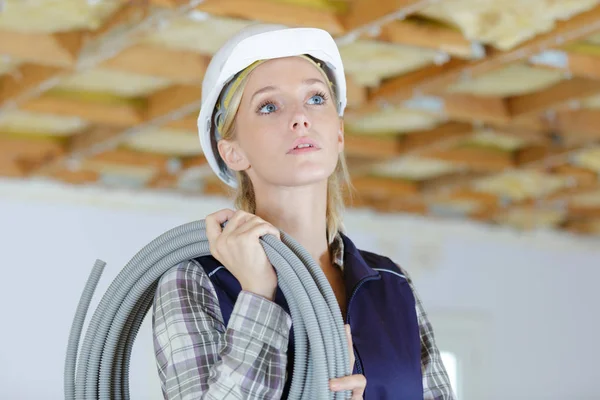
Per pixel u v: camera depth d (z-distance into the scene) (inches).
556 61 174.9
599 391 355.6
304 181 58.2
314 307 54.1
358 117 200.1
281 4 145.3
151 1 139.4
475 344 333.1
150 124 202.4
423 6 139.6
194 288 58.1
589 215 335.3
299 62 60.2
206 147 65.5
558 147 238.2
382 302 63.3
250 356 52.9
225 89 61.5
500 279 343.0
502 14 154.1
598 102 209.5
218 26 154.8
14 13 153.6
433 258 330.3
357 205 311.1
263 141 58.8
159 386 266.1
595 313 361.7
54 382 258.1
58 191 266.8
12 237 260.2
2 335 254.7
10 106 190.5
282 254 54.9
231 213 57.5
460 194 301.6
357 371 59.0
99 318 60.6
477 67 171.2
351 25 149.7
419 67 179.8
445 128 223.0
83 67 166.7
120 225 275.6
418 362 61.6
